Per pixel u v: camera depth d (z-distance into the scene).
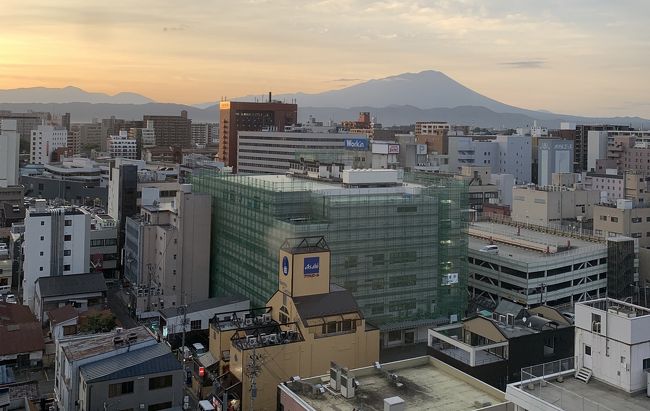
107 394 63.62
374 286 103.62
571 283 124.12
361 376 65.25
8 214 178.75
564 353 78.19
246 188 111.75
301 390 61.16
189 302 118.75
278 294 81.69
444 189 109.94
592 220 163.00
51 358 91.81
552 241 136.75
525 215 169.00
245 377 72.06
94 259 140.88
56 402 74.38
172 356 67.62
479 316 79.38
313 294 79.69
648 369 48.78
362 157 184.25
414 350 102.88
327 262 80.50
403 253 105.62
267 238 104.38
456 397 60.53
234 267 115.75
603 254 130.12
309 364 75.12
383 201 103.56
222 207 120.25
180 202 118.25
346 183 115.25
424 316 107.75
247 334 78.50
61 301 110.50
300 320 75.88
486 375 73.00
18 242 134.50
